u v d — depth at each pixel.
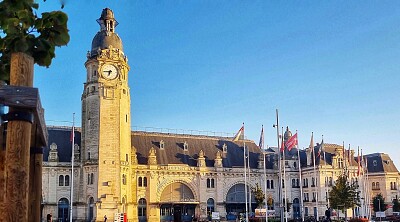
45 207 89.38
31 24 10.11
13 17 9.96
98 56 90.44
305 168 116.19
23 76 9.69
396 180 130.75
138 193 98.19
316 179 112.62
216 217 95.19
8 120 9.48
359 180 118.62
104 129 87.94
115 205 85.88
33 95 9.49
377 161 132.62
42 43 10.18
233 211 108.69
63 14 10.39
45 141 13.19
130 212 93.81
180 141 110.44
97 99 89.19
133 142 104.06
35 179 13.34
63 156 93.38
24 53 9.80
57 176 91.31
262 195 97.88
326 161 115.38
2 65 10.97
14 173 9.30
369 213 105.00
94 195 86.50
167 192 102.62
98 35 93.56
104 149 87.31
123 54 94.19
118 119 89.31
